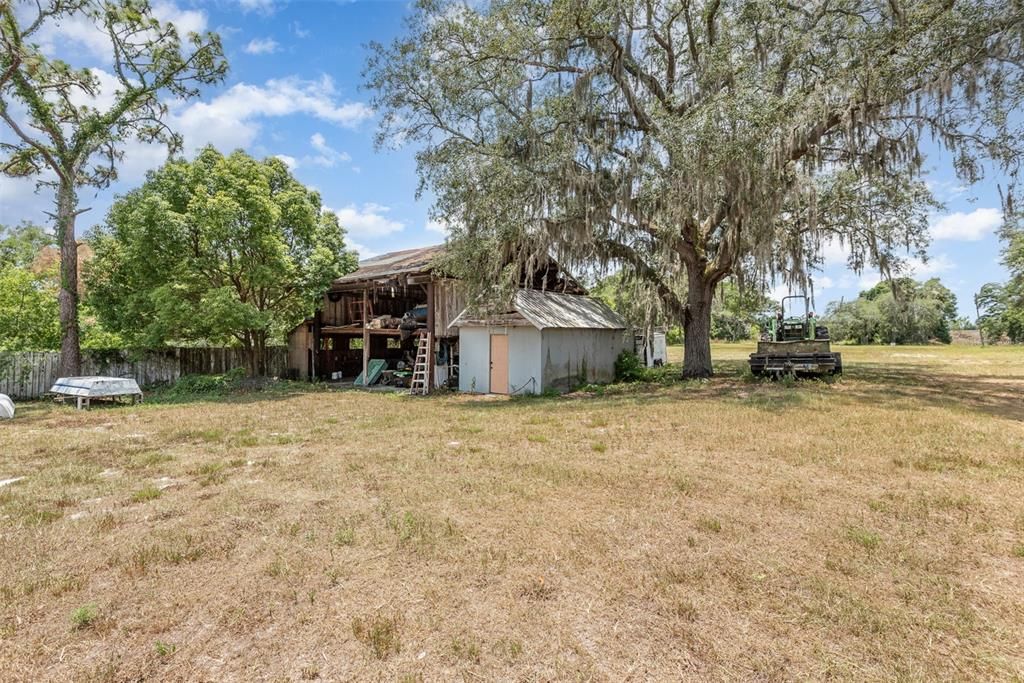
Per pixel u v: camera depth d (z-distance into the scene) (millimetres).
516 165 11930
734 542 3562
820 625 2545
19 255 19016
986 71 9633
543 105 11977
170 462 6258
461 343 15328
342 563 3334
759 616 2635
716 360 24828
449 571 3191
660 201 11875
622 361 16781
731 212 11641
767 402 10016
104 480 5457
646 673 2211
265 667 2312
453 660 2330
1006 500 4285
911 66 9805
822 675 2176
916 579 2988
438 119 13758
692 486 4816
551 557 3354
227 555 3494
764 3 11297
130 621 2695
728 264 14312
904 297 14625
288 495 4820
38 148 13414
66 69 13641
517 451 6477
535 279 16875
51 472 5781
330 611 2768
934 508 4133
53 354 14297
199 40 14977
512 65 12547
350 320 19219
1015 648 2342
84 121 14172
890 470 5254
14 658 2385
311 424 9148
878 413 8477
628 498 4531
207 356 17734
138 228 13430
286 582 3098
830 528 3777
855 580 2998
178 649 2453
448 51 12688
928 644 2379
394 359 18797
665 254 13297
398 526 3922
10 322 14719
